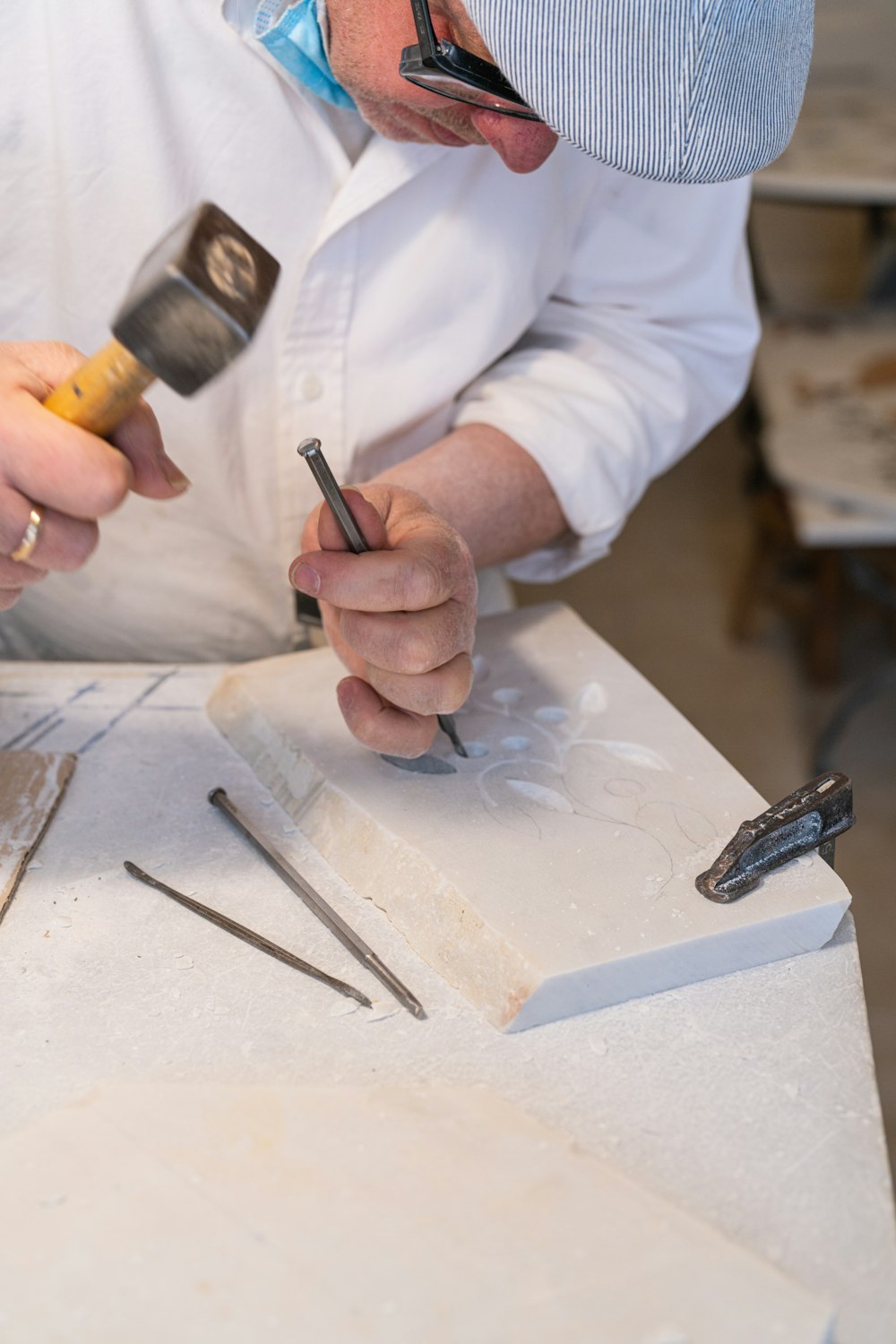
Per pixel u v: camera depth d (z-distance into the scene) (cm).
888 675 214
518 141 73
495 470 102
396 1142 58
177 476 69
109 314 100
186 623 118
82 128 91
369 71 80
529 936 70
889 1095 170
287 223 98
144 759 91
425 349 105
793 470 204
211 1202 54
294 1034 68
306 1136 58
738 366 122
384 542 77
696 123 59
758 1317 50
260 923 76
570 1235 53
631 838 78
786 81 62
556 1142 58
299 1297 50
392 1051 67
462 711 91
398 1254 52
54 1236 53
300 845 83
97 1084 64
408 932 74
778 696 242
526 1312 49
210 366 55
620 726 89
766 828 74
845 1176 60
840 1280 55
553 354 112
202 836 83
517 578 120
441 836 78
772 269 319
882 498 196
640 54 58
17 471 60
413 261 101
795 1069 66
